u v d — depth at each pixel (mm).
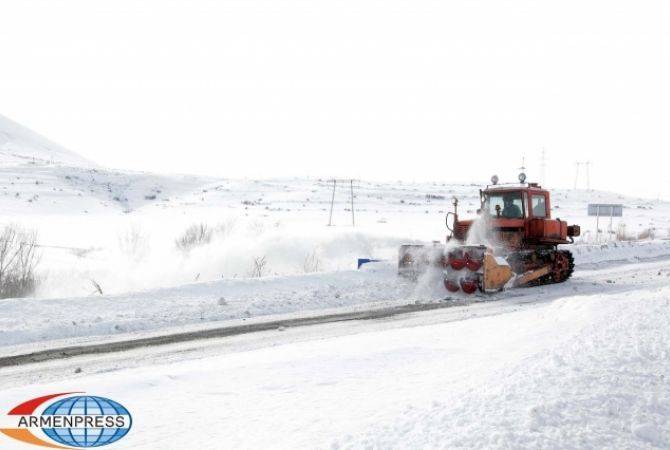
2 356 7180
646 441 3529
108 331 8609
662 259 21922
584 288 14062
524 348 6164
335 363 6039
